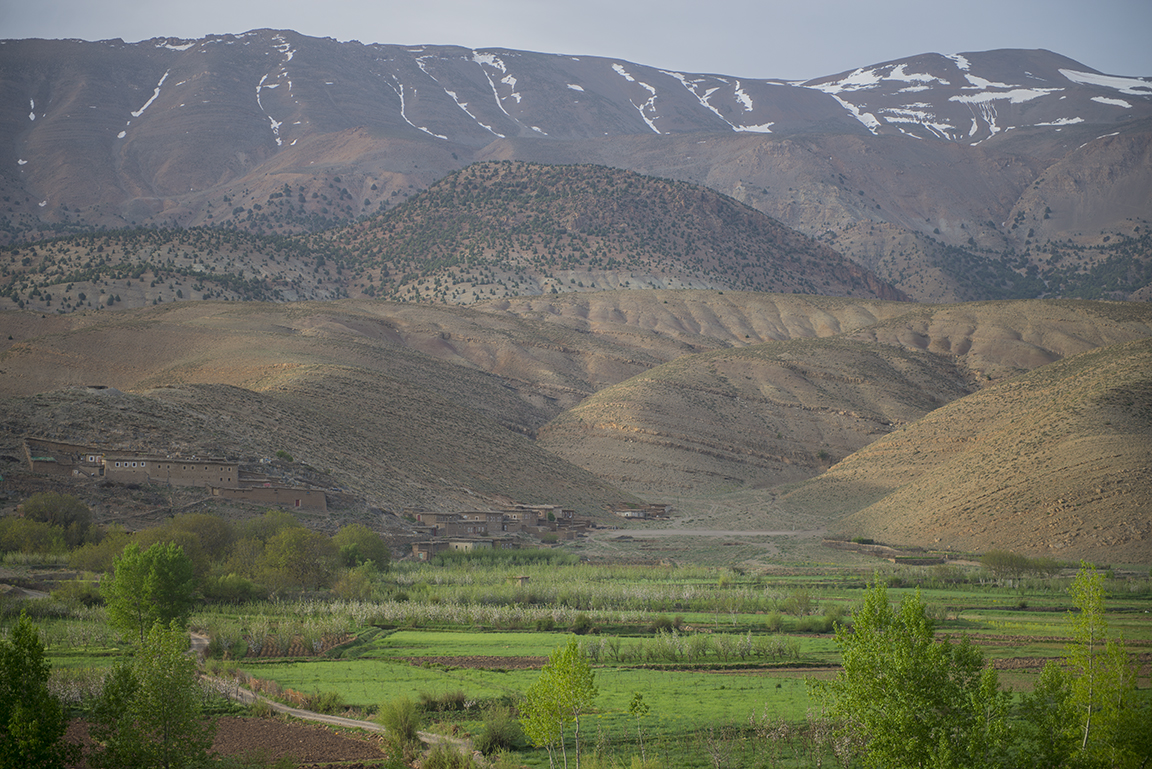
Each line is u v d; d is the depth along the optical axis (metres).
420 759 39.81
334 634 66.12
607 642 62.41
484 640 66.31
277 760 38.12
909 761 30.70
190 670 35.41
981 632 67.06
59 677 47.75
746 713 47.16
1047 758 31.34
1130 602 77.81
